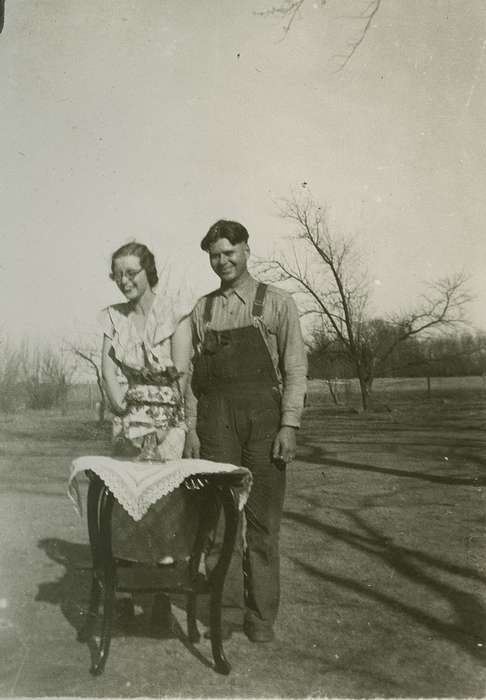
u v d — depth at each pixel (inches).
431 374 862.5
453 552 196.9
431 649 130.2
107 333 138.3
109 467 122.4
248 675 119.5
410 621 144.1
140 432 131.9
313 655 127.7
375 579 172.9
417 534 217.6
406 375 869.2
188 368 140.4
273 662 125.0
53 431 476.7
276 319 142.3
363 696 110.4
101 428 492.4
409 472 343.0
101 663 119.0
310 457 404.5
